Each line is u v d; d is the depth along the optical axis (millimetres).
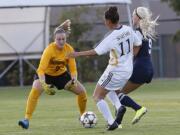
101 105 28703
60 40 30047
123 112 28656
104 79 28500
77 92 31703
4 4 64500
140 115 29328
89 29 96562
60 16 96000
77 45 94500
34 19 85188
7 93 73312
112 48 28078
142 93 66250
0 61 94875
